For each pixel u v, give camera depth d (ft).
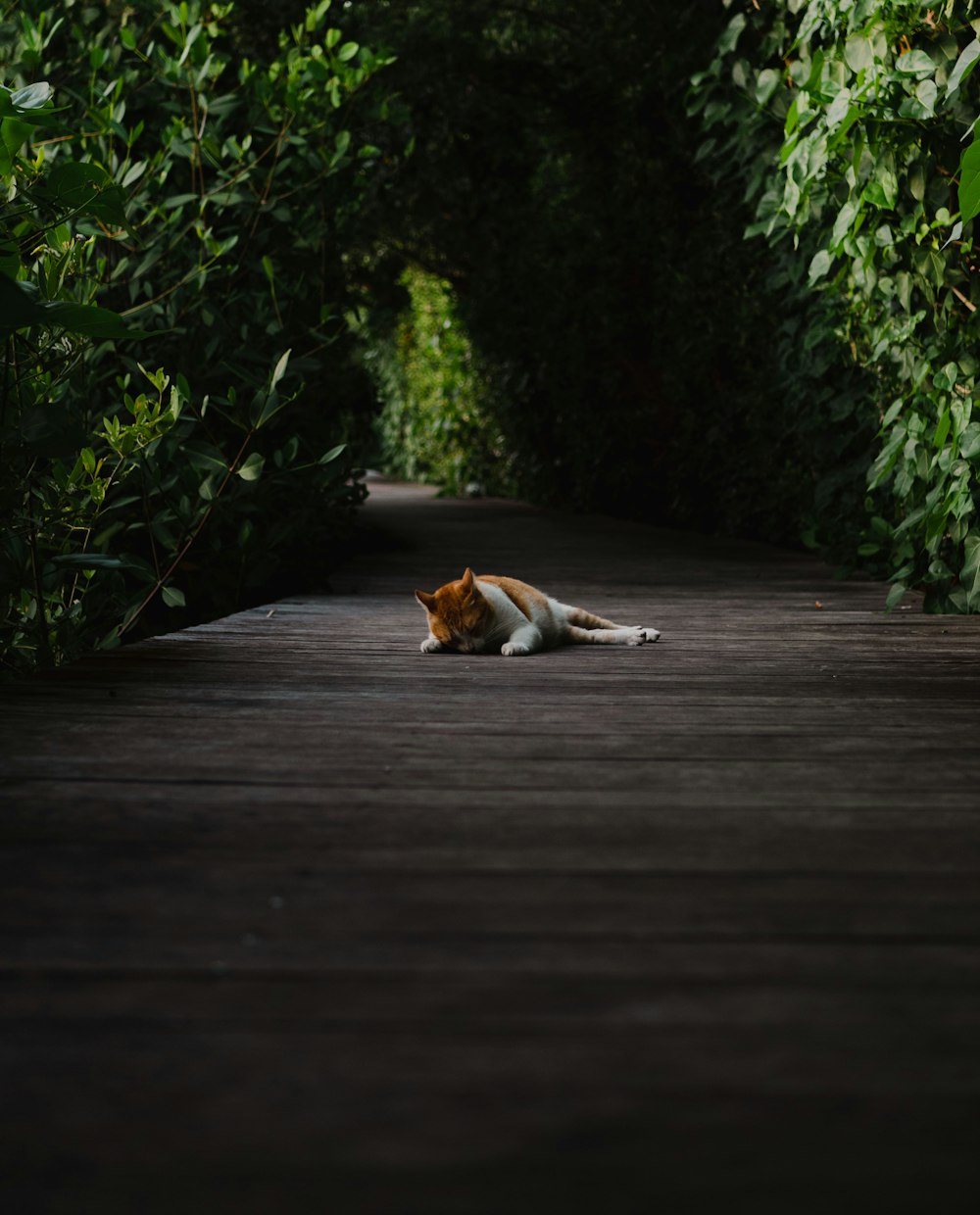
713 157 24.77
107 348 16.49
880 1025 4.64
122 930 5.53
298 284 21.01
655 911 5.79
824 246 19.93
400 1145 3.86
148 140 21.62
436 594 14.11
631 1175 3.71
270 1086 4.21
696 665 13.17
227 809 7.46
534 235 43.57
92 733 9.58
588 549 30.48
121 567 13.38
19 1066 4.33
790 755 8.93
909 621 16.84
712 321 33.01
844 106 14.43
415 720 10.16
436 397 61.36
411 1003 4.82
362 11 29.76
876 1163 3.76
